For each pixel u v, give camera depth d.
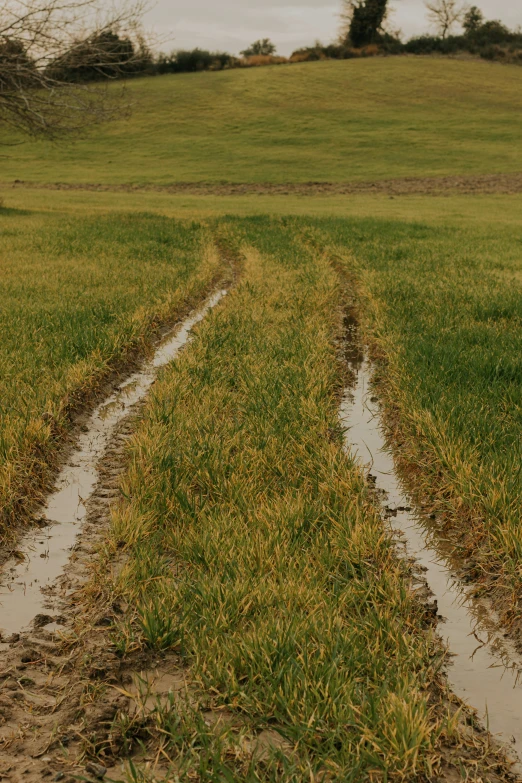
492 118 64.31
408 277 13.19
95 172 49.59
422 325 9.30
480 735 2.90
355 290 13.19
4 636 3.51
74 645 3.41
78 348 7.76
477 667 3.36
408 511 4.97
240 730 2.77
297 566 3.87
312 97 71.94
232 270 15.47
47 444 5.54
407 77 79.81
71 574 4.07
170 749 2.75
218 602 3.46
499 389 6.54
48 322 8.71
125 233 19.38
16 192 40.16
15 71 23.39
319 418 5.98
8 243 16.88
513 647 3.51
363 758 2.63
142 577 3.78
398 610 3.55
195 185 44.50
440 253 16.95
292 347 8.20
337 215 28.05
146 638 3.32
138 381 7.82
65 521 4.70
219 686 3.03
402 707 2.76
